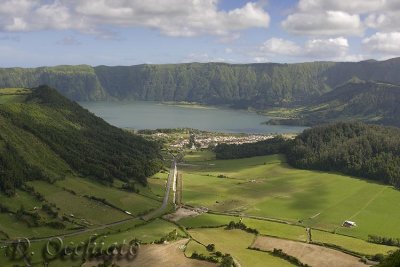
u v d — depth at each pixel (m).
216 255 195.25
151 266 181.88
